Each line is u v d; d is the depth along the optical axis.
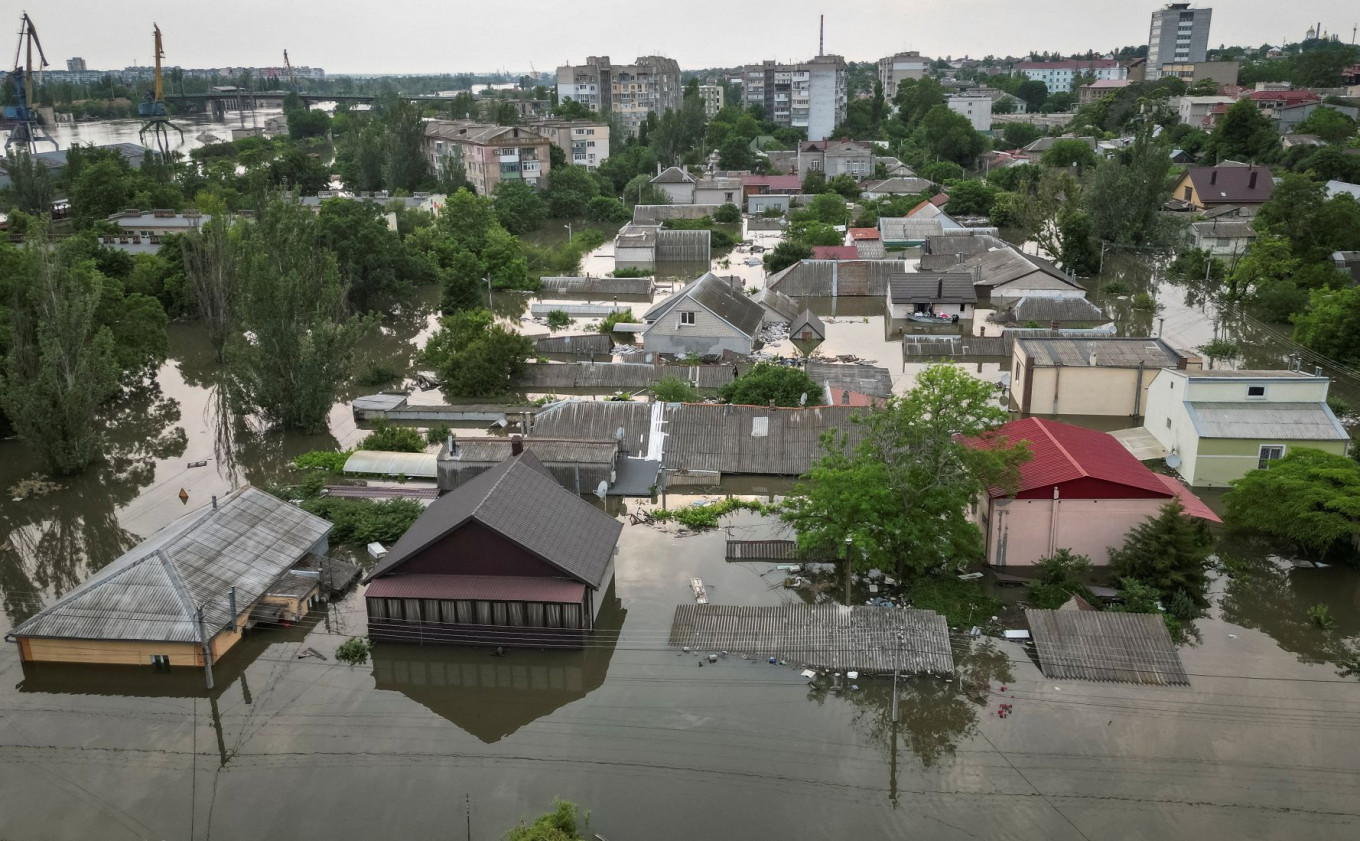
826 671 34.72
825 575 41.31
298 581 38.97
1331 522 39.88
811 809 28.66
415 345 81.31
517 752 31.52
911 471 38.84
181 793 29.75
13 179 119.19
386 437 55.88
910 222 116.12
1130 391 59.62
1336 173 130.00
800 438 51.91
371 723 33.19
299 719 33.41
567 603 35.25
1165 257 109.56
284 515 42.03
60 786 30.09
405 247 92.81
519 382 68.00
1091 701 33.16
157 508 50.31
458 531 36.03
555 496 40.19
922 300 83.38
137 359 66.31
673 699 33.69
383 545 44.31
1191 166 139.75
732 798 29.12
